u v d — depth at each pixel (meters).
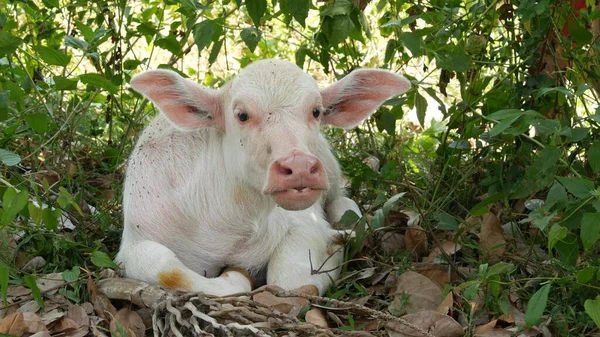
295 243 2.74
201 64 4.17
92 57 3.13
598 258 2.69
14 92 2.91
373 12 3.91
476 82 3.08
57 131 3.14
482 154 3.04
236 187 2.67
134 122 3.32
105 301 2.55
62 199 2.60
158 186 2.72
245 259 2.75
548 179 2.63
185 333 2.42
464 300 2.61
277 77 2.59
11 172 2.94
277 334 2.42
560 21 3.01
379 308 2.65
